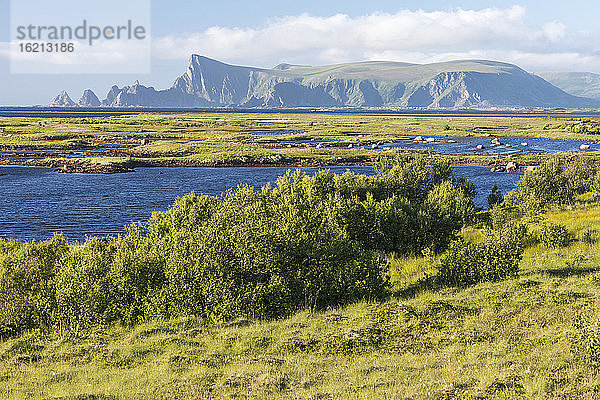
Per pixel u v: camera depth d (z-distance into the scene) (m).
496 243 25.92
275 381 14.38
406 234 34.88
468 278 25.20
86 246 30.03
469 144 151.50
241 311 22.16
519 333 17.17
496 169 102.19
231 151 124.50
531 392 12.25
